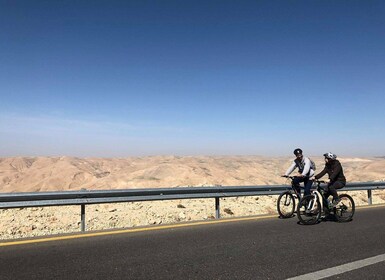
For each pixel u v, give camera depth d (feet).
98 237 25.61
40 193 26.73
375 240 25.62
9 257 20.51
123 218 33.73
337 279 17.53
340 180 33.37
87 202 28.30
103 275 17.65
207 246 23.22
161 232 27.43
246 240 25.02
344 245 24.07
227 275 17.81
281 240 25.20
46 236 25.81
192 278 17.35
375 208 42.83
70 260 19.98
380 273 18.44
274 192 39.24
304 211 32.19
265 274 18.03
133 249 22.34
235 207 41.19
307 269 18.90
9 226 29.73
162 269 18.58
